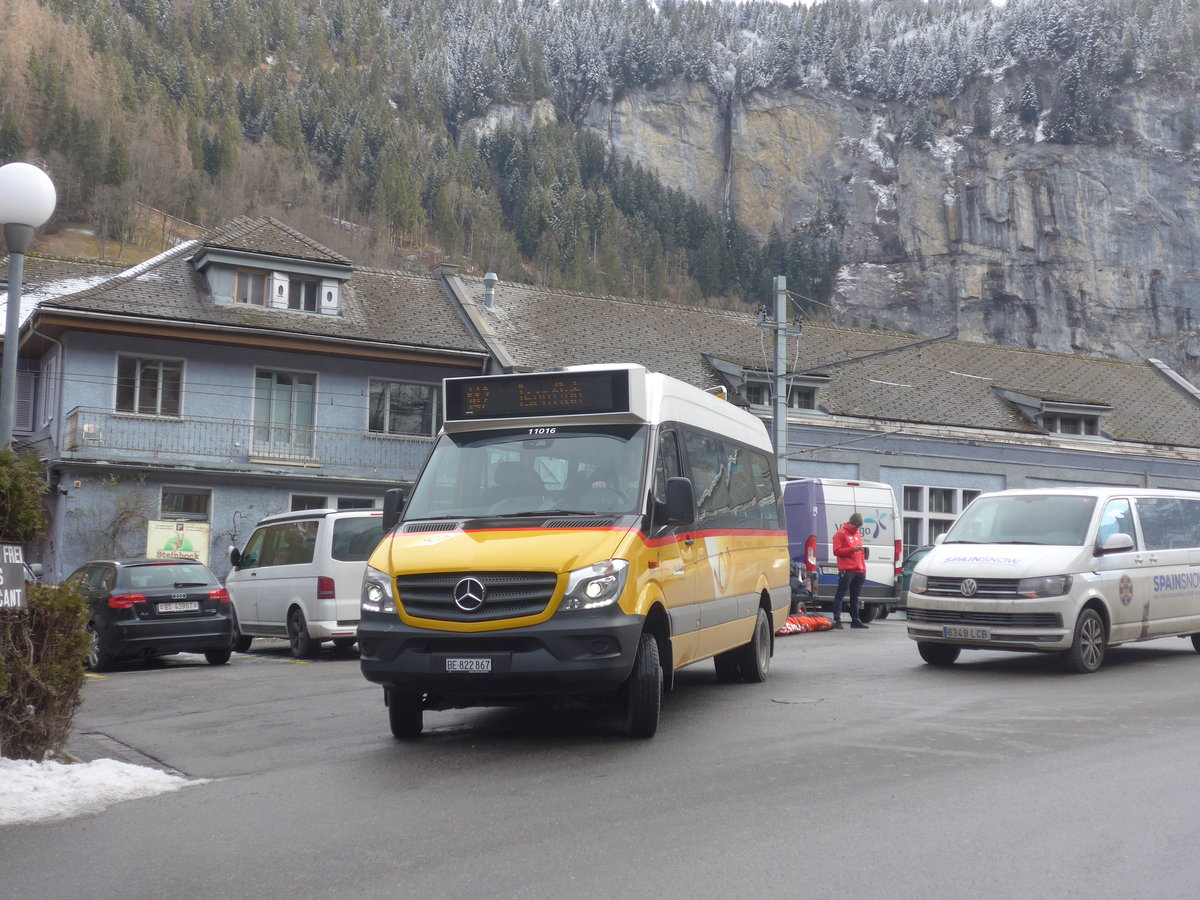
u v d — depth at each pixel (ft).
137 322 91.20
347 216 474.49
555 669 25.95
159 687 42.68
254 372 97.96
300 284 102.12
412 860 17.67
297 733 30.58
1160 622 43.60
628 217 573.74
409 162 510.58
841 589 67.31
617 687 27.43
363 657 27.50
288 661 54.49
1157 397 140.26
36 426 102.12
